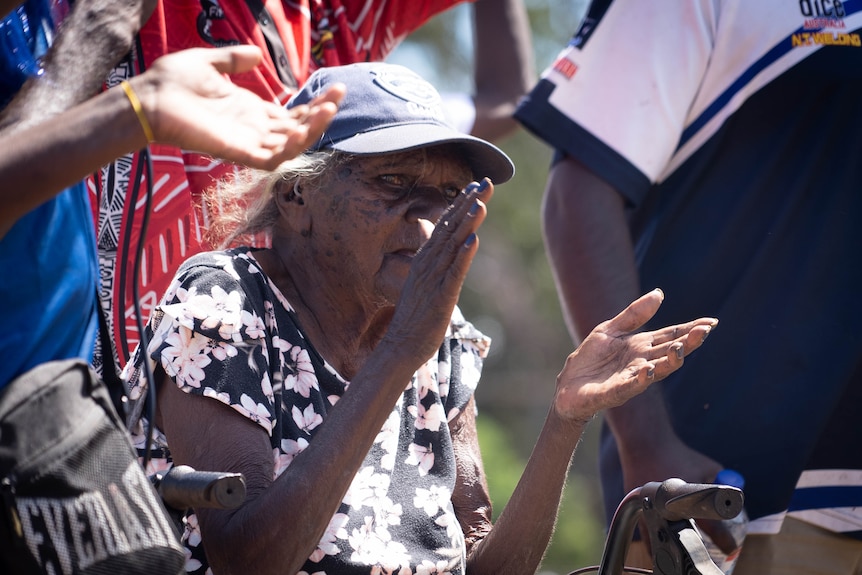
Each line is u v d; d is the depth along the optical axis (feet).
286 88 35.99
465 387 31.30
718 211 36.88
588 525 159.94
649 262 37.42
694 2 36.52
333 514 24.29
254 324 27.17
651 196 38.09
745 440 35.81
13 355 20.71
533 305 179.32
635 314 27.35
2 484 19.12
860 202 36.76
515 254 178.29
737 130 36.96
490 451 157.28
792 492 35.94
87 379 20.67
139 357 26.94
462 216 24.23
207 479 21.29
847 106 36.65
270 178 29.43
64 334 21.79
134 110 18.44
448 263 24.29
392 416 29.09
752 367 36.14
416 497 28.84
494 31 51.55
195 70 18.98
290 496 23.73
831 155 36.70
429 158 28.99
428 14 44.65
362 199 28.45
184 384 26.04
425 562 27.94
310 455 23.99
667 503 24.25
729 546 34.24
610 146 36.32
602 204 36.24
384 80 29.43
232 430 26.04
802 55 36.24
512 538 29.40
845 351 36.24
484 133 50.57
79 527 19.74
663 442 34.50
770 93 36.60
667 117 36.52
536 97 36.96
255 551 24.04
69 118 18.47
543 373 179.01
